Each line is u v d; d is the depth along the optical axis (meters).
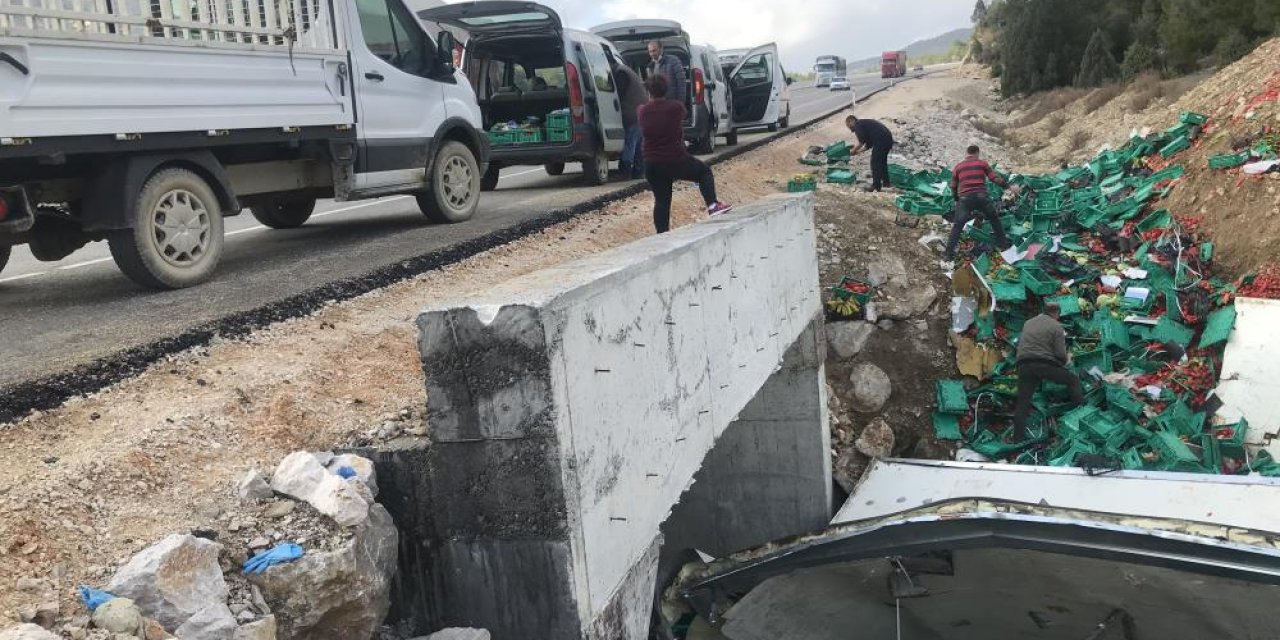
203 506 3.09
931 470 8.27
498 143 12.27
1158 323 10.91
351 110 7.13
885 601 7.48
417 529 3.32
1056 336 9.77
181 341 4.51
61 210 5.75
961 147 22.94
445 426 3.17
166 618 2.48
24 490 2.92
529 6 11.30
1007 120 31.95
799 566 6.96
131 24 5.12
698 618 7.67
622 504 3.63
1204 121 15.04
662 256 4.11
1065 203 14.70
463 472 3.20
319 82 6.76
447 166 8.71
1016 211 14.23
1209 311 10.92
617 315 3.58
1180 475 7.21
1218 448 9.17
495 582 3.24
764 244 6.06
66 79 4.79
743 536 9.05
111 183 5.30
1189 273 11.72
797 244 7.24
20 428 3.43
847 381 10.69
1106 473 7.47
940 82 50.12
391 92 7.66
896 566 6.91
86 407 3.71
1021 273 11.68
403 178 7.94
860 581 7.29
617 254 4.15
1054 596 6.68
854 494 8.52
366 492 3.12
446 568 3.29
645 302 3.89
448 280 6.62
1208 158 13.33
